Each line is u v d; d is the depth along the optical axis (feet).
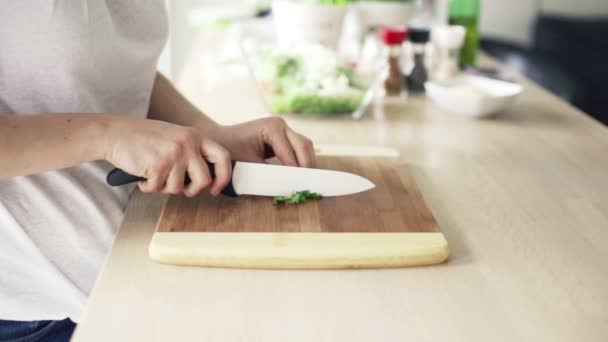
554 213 3.05
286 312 2.16
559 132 4.42
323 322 2.12
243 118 4.47
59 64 2.64
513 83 4.86
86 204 2.93
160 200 3.03
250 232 2.53
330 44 5.17
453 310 2.21
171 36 11.34
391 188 3.04
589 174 3.61
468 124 4.56
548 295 2.33
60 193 2.88
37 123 2.37
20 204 2.80
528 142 4.17
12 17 2.51
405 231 2.59
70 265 2.93
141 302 2.19
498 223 2.92
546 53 12.60
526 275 2.47
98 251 2.97
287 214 2.70
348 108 4.47
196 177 2.47
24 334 2.98
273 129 3.14
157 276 2.35
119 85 3.06
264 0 8.32
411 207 2.82
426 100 5.25
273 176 2.82
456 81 5.07
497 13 13.25
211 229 2.55
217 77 5.63
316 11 5.00
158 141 2.42
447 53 5.34
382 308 2.21
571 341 2.08
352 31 6.68
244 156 3.13
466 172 3.56
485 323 2.15
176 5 11.18
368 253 2.44
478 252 2.63
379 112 4.81
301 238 2.50
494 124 4.58
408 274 2.44
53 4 2.52
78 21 2.62
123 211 3.09
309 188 2.86
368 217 2.70
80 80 2.75
